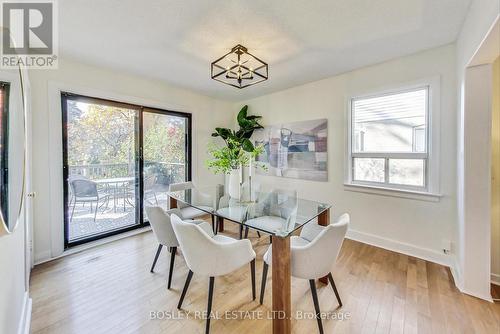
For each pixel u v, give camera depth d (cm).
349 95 291
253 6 161
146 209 197
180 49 227
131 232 314
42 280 200
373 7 163
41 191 234
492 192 191
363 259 240
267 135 393
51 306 166
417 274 210
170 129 364
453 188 221
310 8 164
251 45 219
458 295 178
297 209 204
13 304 116
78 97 262
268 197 253
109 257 245
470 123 174
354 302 171
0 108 93
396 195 257
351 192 294
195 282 199
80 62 258
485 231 173
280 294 135
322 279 198
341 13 170
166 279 203
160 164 351
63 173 254
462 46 187
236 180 237
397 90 254
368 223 280
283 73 294
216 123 427
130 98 302
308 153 334
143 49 227
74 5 157
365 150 286
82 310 162
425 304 168
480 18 139
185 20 178
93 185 284
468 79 173
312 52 235
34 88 227
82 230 278
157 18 175
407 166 255
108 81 282
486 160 170
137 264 230
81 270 218
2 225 85
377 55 243
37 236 232
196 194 272
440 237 230
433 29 192
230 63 259
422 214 241
